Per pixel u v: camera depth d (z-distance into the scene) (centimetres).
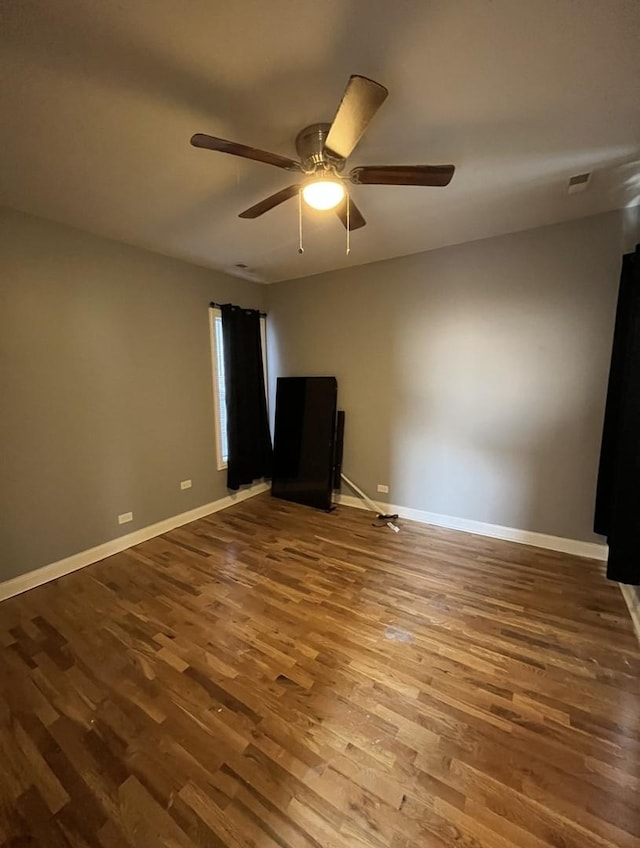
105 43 116
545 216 252
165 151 173
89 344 272
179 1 103
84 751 139
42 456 251
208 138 131
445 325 316
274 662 180
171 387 334
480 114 152
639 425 201
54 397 255
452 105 146
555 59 124
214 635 199
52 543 257
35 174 191
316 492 390
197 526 344
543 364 280
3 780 130
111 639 197
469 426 316
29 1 102
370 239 290
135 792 125
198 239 284
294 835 113
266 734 145
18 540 241
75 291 262
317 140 157
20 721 151
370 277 351
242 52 120
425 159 184
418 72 129
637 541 205
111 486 292
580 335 265
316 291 389
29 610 222
